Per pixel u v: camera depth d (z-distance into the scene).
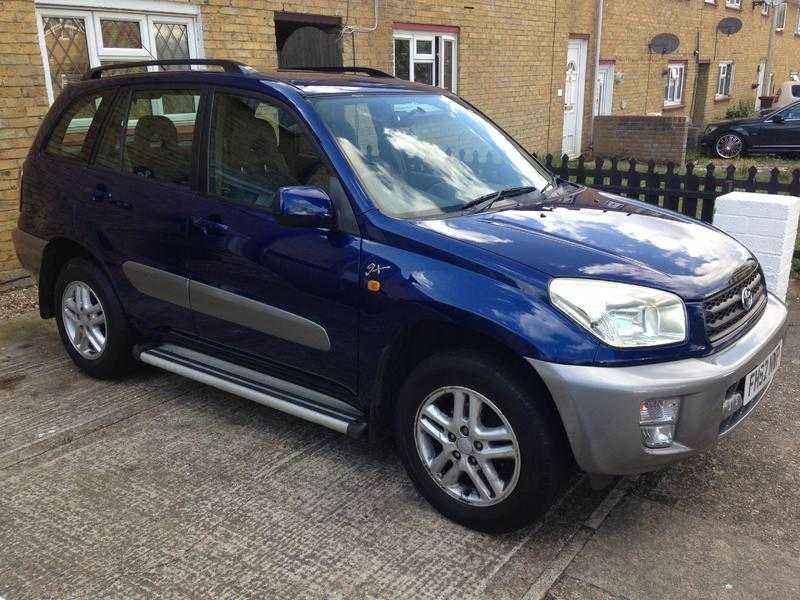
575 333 2.73
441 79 11.67
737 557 2.95
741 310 3.17
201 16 7.89
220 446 3.88
